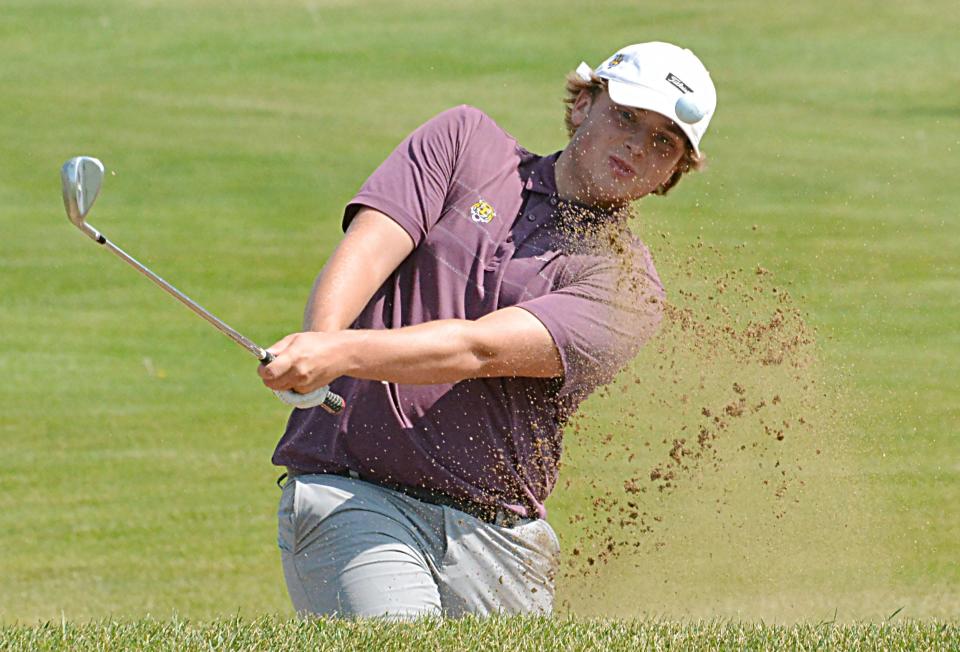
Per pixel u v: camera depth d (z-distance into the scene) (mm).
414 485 12711
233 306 47594
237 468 32500
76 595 23672
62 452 33094
